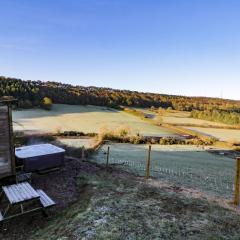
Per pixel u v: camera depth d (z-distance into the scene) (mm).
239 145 44594
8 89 88000
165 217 7426
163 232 6566
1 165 10938
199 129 70312
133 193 9492
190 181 14398
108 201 8625
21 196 7992
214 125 79000
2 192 9312
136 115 88375
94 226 6879
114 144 37531
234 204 8758
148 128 63938
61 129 53094
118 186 10492
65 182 11672
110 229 6691
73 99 101312
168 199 8898
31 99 89062
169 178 14484
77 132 47625
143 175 14234
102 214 7602
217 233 6551
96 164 15633
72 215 7891
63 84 126875
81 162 15484
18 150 13547
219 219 7367
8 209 7992
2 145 10898
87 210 7961
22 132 44406
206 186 13266
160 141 42719
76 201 9398
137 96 124625
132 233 6504
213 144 45406
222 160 28938
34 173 12758
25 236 7262
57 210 8836
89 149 25859
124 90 136250
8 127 11031
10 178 11219
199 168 21266
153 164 20906
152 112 100438
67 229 6871
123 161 21016
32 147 14289
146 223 7035
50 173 12953
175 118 89500
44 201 8453
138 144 40156
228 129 74500
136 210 7879
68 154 20844
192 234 6492
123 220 7203
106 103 106750
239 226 6973
